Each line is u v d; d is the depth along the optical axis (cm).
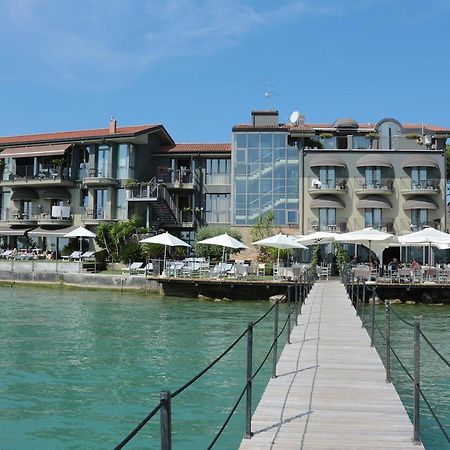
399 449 784
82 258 5047
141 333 2344
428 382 1559
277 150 5500
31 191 5819
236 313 3023
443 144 5794
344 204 5406
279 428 873
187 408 1298
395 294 3550
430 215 5388
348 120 5738
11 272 4675
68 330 2402
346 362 1332
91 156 5659
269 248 5038
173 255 4991
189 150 5791
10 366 1700
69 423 1199
